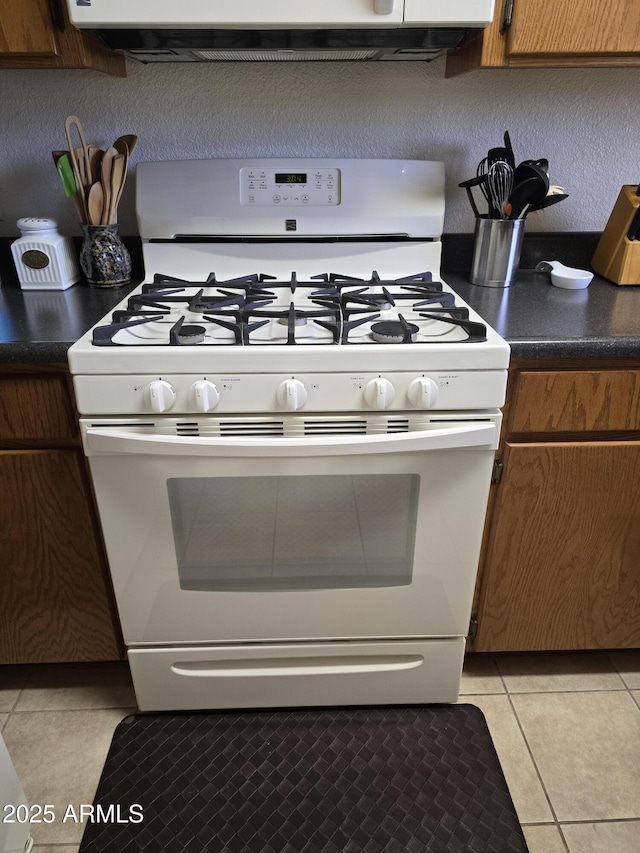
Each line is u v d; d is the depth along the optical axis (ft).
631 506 4.08
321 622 4.18
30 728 4.52
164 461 3.58
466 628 4.26
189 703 4.47
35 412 3.69
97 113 4.84
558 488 4.00
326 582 4.05
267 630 4.21
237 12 3.57
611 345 3.57
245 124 4.91
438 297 4.03
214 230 4.69
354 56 4.44
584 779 4.17
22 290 4.67
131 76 4.73
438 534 3.89
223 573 4.00
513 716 4.60
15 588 4.25
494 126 4.96
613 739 4.43
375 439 3.43
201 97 4.82
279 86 4.80
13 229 5.16
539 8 3.72
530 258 5.23
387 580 4.06
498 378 3.45
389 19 3.61
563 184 5.18
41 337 3.57
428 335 3.62
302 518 3.82
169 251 4.75
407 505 3.80
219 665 4.38
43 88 4.75
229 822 3.89
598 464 3.94
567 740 4.42
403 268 4.86
